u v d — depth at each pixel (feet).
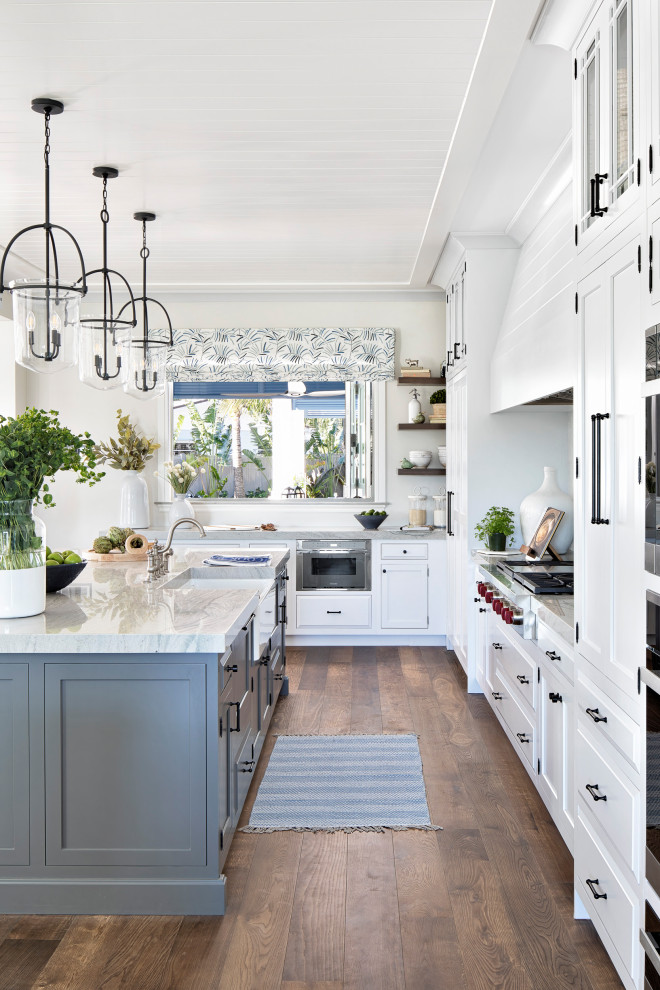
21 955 8.06
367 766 13.08
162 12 8.60
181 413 23.54
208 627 8.99
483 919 8.68
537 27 8.87
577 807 8.71
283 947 8.16
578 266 8.55
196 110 10.92
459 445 18.92
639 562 6.61
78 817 8.86
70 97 10.51
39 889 8.84
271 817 11.23
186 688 8.82
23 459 9.54
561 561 14.92
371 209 15.20
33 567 9.64
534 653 11.50
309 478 23.57
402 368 22.76
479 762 13.26
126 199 14.55
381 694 17.26
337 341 22.65
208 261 19.19
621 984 7.55
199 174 13.29
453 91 10.42
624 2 6.97
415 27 8.92
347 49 9.39
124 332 11.48
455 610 19.88
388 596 21.49
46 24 8.81
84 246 17.72
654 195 6.14
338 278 21.07
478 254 17.04
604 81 7.59
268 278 20.99
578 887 8.68
